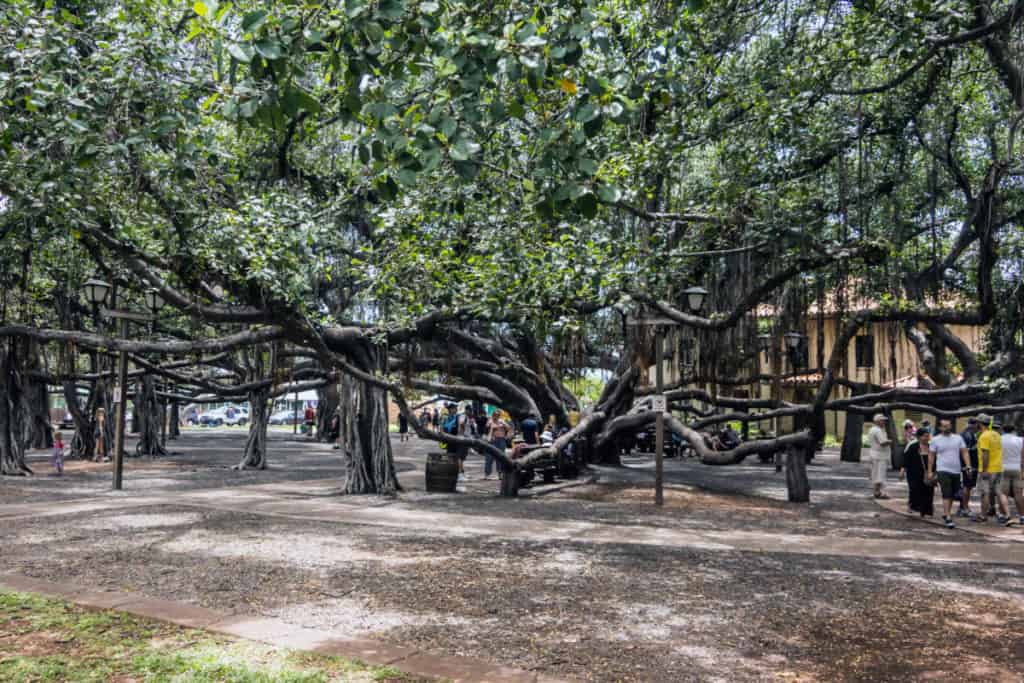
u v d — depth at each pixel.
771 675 5.38
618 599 7.48
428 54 6.62
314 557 9.35
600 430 23.17
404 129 5.09
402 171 4.97
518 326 18.31
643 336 20.08
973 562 9.80
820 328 18.25
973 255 22.94
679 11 10.55
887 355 28.09
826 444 43.59
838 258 14.48
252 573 8.35
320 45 5.32
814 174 17.09
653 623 6.64
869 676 5.40
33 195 9.76
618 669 5.42
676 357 21.11
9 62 8.00
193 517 12.73
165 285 13.05
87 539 10.51
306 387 30.56
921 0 10.69
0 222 12.94
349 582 8.00
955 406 23.42
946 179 21.70
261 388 23.55
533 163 7.50
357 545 10.26
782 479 22.34
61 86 7.56
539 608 7.08
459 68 4.99
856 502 16.58
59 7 10.12
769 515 14.20
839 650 6.00
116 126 8.81
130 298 22.23
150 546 9.98
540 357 23.22
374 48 4.90
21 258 19.53
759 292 14.87
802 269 14.66
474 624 6.50
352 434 17.11
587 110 5.07
